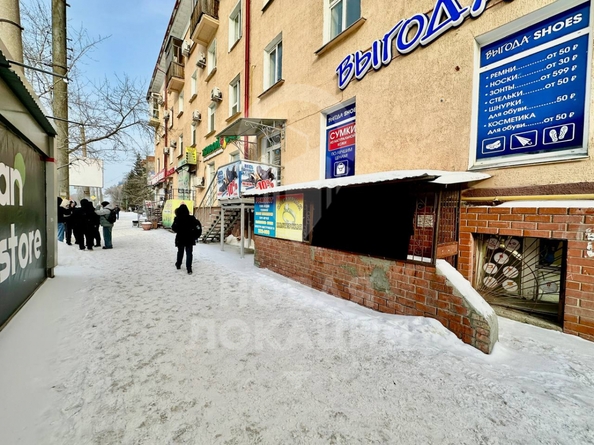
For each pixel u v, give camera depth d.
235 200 7.30
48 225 4.81
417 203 3.06
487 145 3.62
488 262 3.57
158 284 4.58
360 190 3.66
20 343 2.51
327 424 1.65
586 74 2.85
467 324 2.58
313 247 4.39
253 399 1.86
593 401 1.86
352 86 5.46
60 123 9.30
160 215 17.55
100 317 3.19
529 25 3.26
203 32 12.01
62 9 8.87
